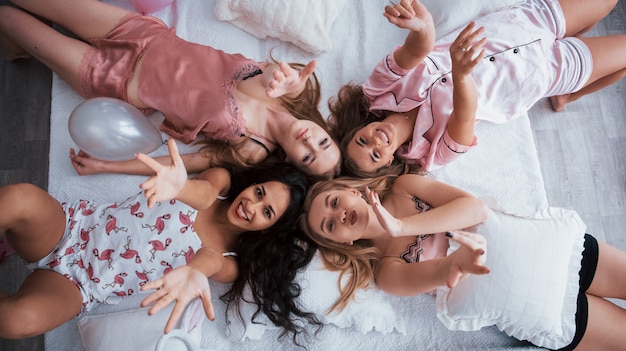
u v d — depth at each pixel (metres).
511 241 1.38
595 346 1.44
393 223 1.30
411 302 1.52
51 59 1.52
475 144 1.48
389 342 1.50
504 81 1.56
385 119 1.58
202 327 1.48
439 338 1.51
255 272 1.45
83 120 1.26
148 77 1.53
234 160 1.56
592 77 1.65
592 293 1.52
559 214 1.48
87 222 1.42
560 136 1.96
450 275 1.18
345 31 1.74
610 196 1.92
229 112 1.50
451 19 1.62
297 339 1.48
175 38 1.58
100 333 1.35
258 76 1.59
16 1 1.57
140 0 1.60
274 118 1.57
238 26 1.71
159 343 1.30
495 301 1.36
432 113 1.52
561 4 1.64
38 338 1.64
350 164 1.52
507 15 1.62
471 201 1.40
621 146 1.97
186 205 1.44
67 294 1.33
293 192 1.45
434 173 1.62
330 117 1.66
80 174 1.53
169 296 1.05
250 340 1.48
